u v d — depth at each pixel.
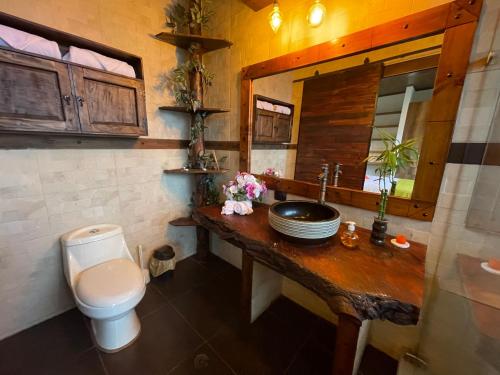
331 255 0.98
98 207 1.62
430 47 0.96
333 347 1.36
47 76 1.13
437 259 1.05
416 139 1.02
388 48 1.08
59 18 1.28
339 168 1.32
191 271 2.10
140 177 1.82
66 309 1.56
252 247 1.14
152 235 1.99
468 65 0.87
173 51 1.85
